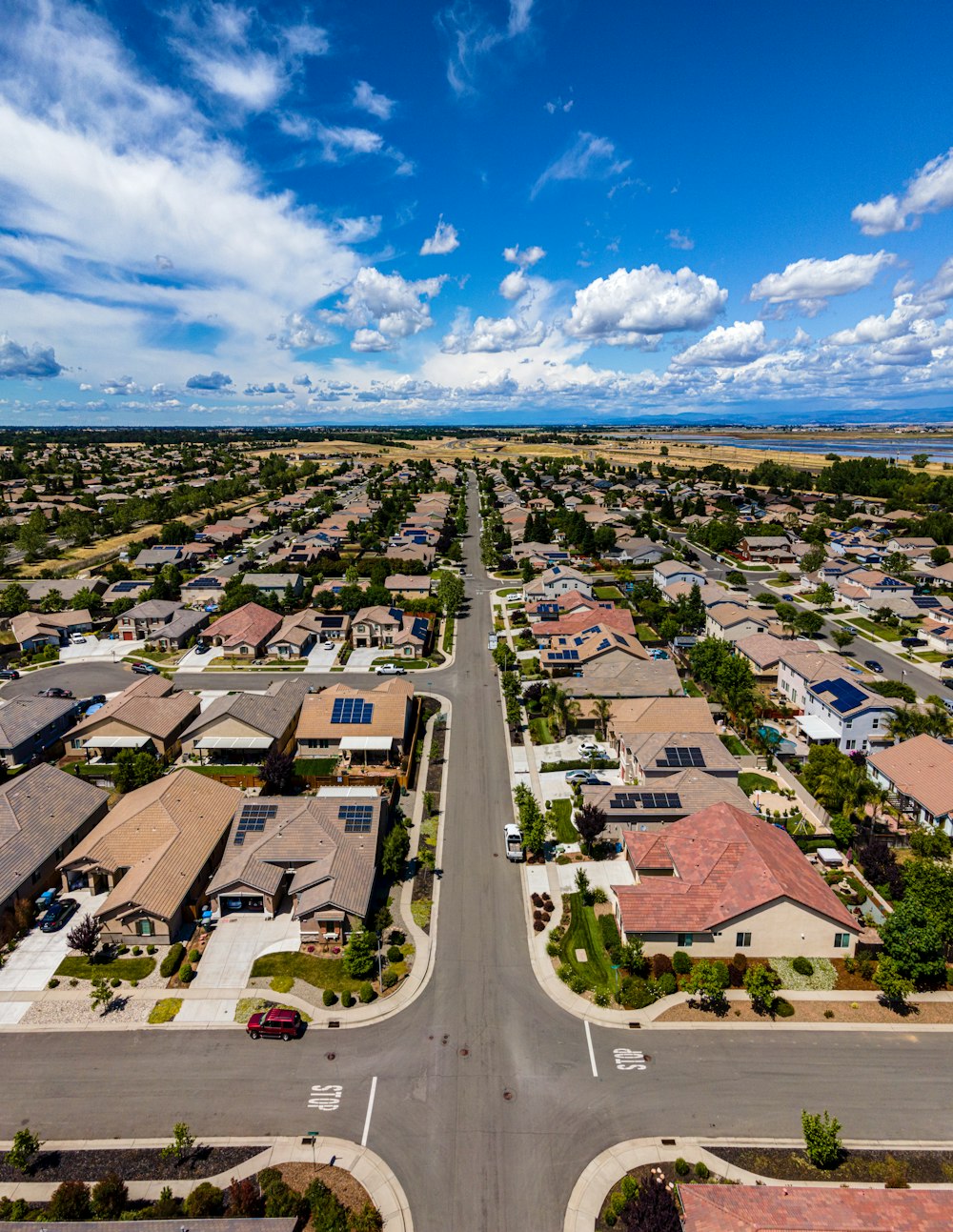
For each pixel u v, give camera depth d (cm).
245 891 4666
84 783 5869
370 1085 3525
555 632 10081
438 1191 3022
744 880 4369
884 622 11150
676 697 7406
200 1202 2858
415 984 4181
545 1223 2895
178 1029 3869
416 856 5409
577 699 7656
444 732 7481
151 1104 3428
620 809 5462
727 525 17000
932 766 5984
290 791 6384
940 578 13125
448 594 11775
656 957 4278
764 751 6819
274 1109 3397
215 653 10044
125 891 4547
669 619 10344
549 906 4816
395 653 9994
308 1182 3044
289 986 4156
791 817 5788
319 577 13688
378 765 6738
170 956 4309
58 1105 3425
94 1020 3931
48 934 4591
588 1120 3341
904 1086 3522
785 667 8400
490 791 6319
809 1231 2545
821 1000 4044
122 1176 3091
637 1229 2692
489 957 4397
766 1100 3444
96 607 11831
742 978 4162
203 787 5662
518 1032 3844
